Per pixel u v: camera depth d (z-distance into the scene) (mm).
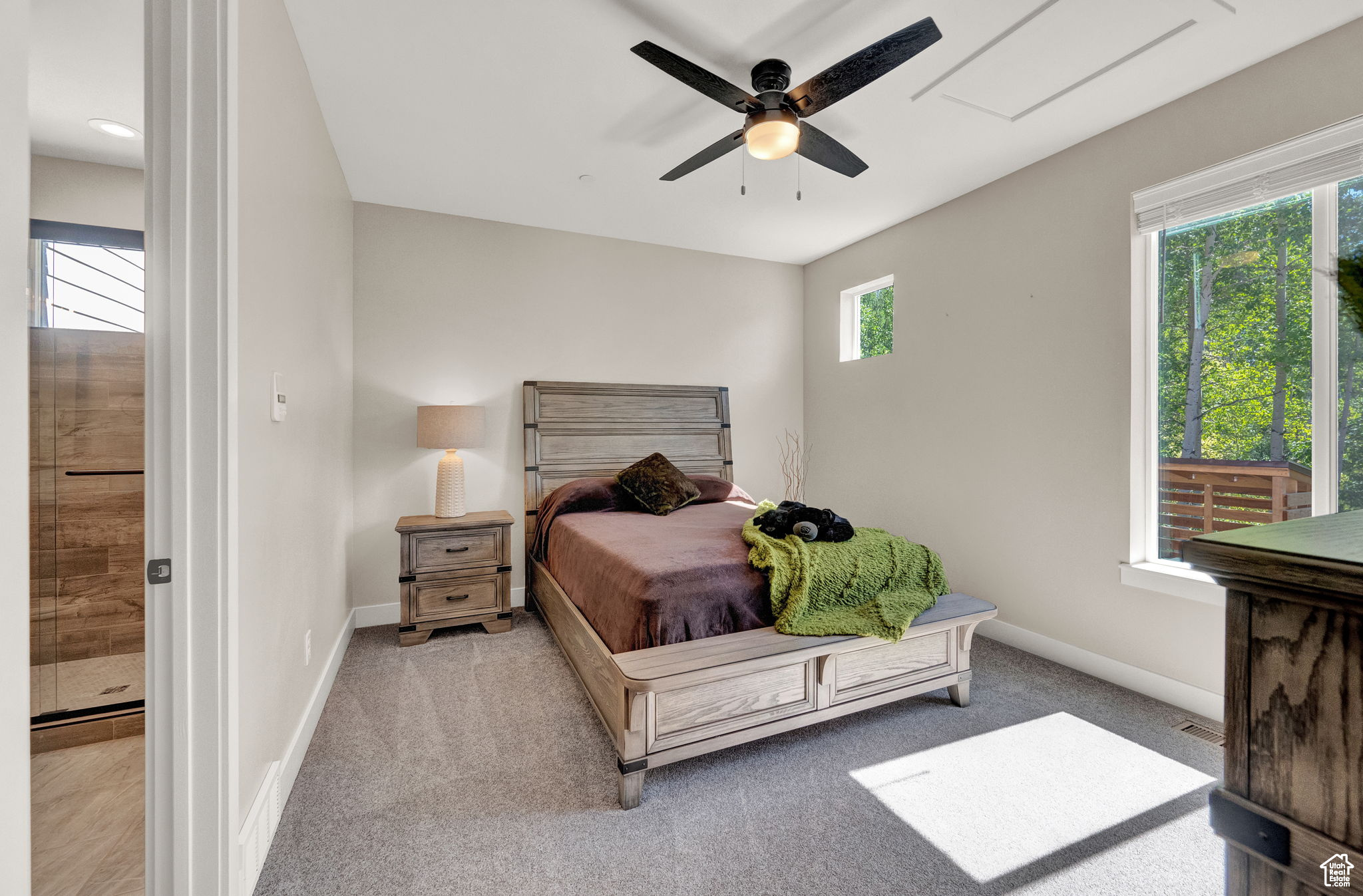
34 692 2127
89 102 2287
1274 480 2277
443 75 2301
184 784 1246
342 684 2674
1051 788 1910
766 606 2229
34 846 1620
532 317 3979
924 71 2279
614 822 1739
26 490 708
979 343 3354
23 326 695
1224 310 2426
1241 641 508
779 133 2057
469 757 2076
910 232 3836
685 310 4488
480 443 3432
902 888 1495
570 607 2682
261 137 1577
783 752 2125
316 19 1967
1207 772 1989
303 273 2119
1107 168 2711
